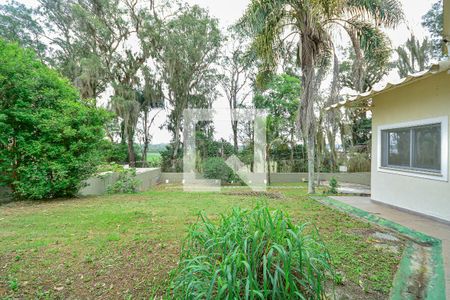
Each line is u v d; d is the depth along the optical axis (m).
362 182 11.45
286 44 8.07
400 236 3.55
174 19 14.35
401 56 9.67
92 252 2.94
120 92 13.55
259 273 1.66
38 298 2.08
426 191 4.63
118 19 14.02
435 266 2.65
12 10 13.45
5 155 5.96
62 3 13.32
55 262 2.69
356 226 4.02
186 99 15.25
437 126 4.44
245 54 8.52
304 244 1.83
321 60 7.48
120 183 8.44
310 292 1.65
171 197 6.98
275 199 6.69
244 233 1.78
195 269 1.66
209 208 5.32
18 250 2.97
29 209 5.23
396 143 5.53
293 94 12.98
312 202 6.21
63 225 4.02
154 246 3.13
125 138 14.59
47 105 6.46
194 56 14.40
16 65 5.96
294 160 13.23
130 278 2.39
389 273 2.48
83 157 6.59
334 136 10.45
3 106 6.02
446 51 3.93
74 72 13.34
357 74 7.60
